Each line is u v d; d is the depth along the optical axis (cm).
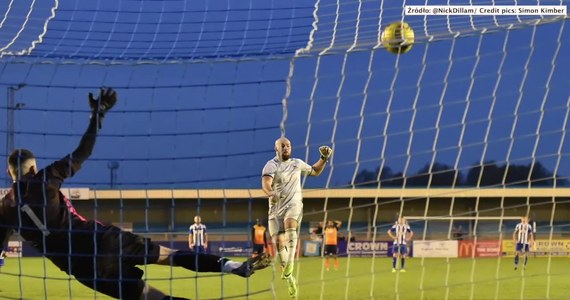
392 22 1193
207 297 1792
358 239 4341
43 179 880
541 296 1811
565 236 4025
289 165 1356
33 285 2056
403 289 1942
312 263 2842
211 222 4109
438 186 3222
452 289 1934
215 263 909
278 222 1375
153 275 2425
